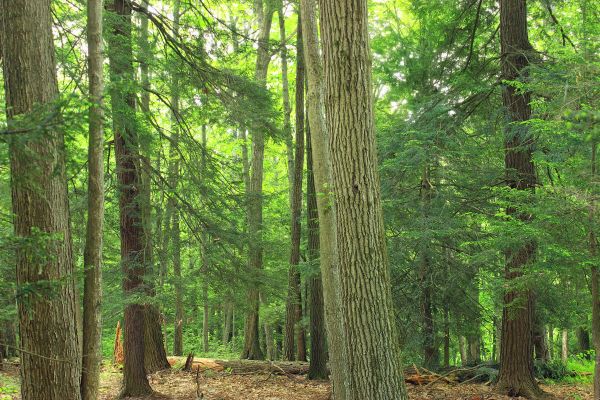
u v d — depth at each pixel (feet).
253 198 37.91
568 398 33.06
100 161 19.13
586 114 13.44
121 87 18.74
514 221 22.22
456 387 37.45
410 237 40.24
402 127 38.01
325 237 22.25
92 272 19.26
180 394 36.17
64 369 17.72
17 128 11.41
